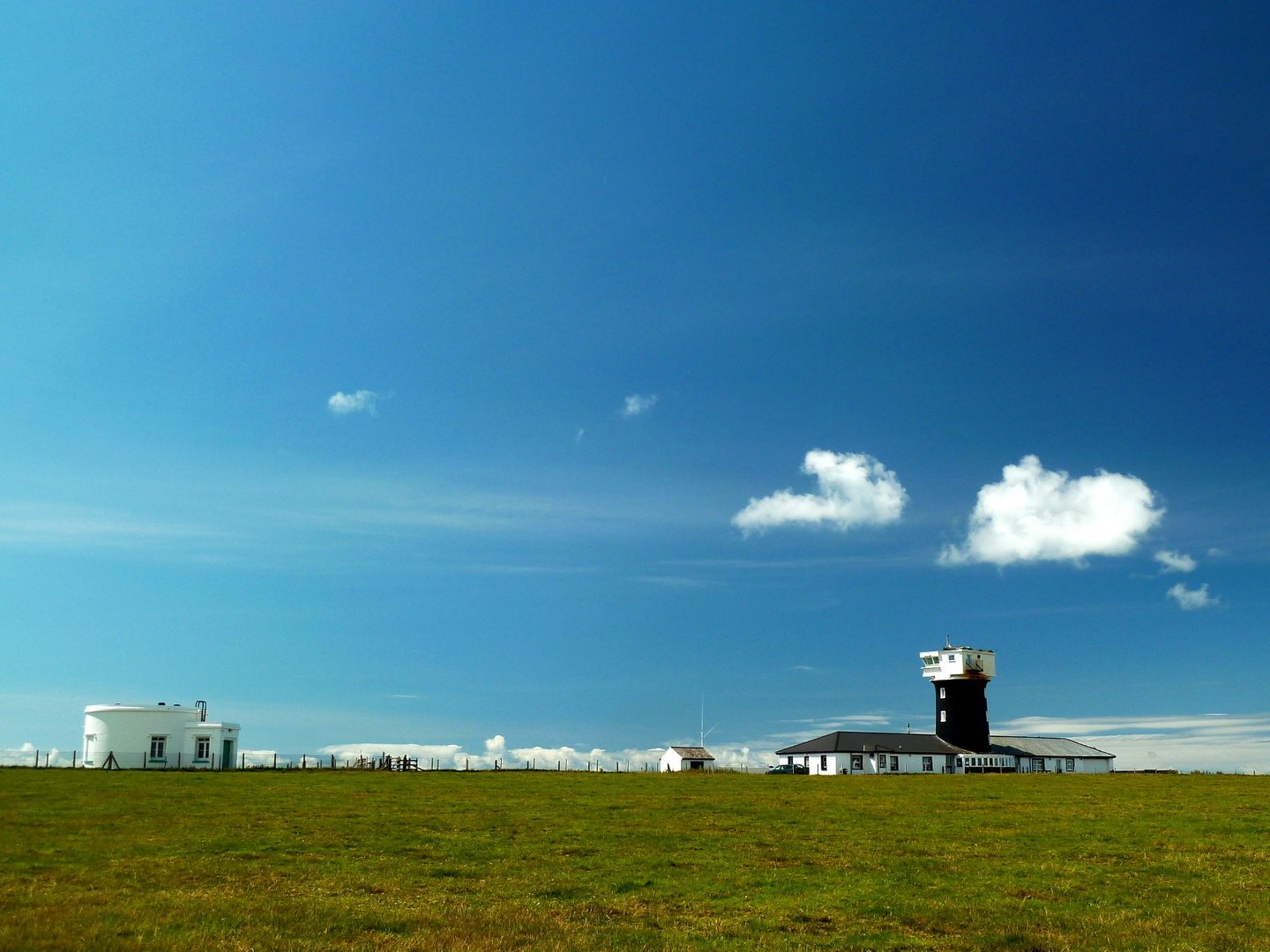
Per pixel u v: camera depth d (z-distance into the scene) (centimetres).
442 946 2186
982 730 15175
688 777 9000
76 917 2328
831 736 14825
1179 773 10731
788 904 2755
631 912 2623
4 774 7431
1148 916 2634
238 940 2181
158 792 5919
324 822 4416
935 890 2966
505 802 5650
